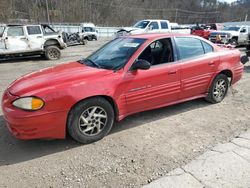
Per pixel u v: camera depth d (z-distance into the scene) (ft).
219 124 14.14
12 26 38.58
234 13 274.36
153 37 14.17
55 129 11.10
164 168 10.09
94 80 11.76
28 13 171.12
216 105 17.11
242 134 12.84
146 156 10.97
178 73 14.46
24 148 11.78
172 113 15.67
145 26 54.65
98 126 12.16
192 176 9.51
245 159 10.52
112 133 13.14
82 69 12.95
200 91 16.17
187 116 15.25
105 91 11.84
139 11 249.96
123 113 12.96
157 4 273.33
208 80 16.21
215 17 294.46
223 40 59.57
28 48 40.14
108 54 14.37
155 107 14.16
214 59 16.21
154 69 13.55
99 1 219.41
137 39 14.42
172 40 14.69
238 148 11.41
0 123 14.37
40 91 10.73
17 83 12.05
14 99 10.78
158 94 13.88
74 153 11.32
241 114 15.56
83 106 11.46
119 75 12.41
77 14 199.93
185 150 11.41
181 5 291.79
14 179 9.62
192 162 10.42
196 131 13.29
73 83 11.32
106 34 136.98
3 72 30.99
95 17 212.64
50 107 10.75
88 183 9.33
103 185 9.21
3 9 148.25
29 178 9.67
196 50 15.70
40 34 41.04
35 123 10.61
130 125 14.03
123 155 11.09
